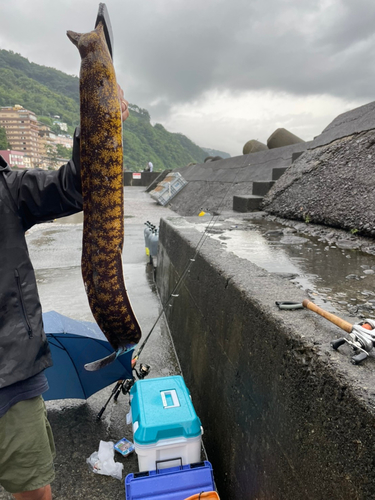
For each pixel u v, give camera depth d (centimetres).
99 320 173
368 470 119
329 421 143
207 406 316
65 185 160
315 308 193
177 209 1797
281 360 186
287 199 729
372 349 153
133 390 290
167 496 228
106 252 161
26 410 167
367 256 415
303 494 158
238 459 236
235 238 523
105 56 148
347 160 651
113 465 289
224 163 1853
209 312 331
